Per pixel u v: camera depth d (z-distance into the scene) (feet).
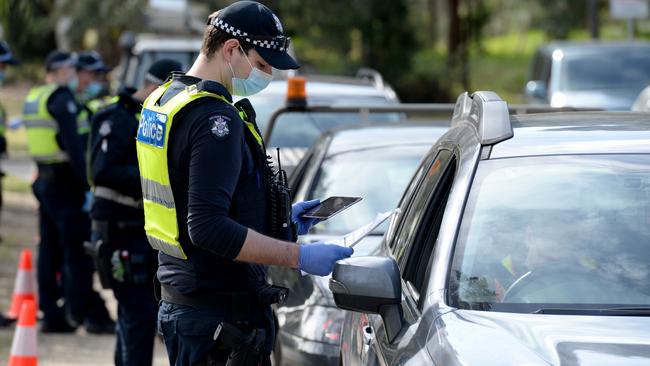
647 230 25.45
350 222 45.42
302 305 41.29
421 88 247.29
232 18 28.09
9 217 111.55
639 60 116.16
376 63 246.27
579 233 25.59
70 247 64.39
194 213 26.84
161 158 27.84
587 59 116.78
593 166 27.04
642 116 30.78
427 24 301.02
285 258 27.14
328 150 49.39
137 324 46.70
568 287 24.53
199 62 28.86
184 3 153.99
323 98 72.79
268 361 29.96
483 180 26.99
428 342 23.29
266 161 28.73
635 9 140.67
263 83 28.81
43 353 60.29
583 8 308.40
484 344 22.18
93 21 232.12
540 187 26.55
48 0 247.70
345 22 239.09
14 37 83.56
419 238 28.68
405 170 47.42
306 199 47.26
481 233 25.81
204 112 27.20
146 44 112.78
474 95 31.01
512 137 28.48
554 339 22.15
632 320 23.17
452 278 25.00
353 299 25.32
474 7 268.41
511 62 327.06
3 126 84.74
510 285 24.70
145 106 29.12
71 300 65.16
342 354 33.63
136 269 46.62
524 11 343.05
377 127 52.08
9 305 71.10
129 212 46.80
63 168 63.57
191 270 28.43
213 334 28.50
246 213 28.07
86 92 76.54
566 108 51.65
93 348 62.03
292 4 240.73
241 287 28.60
